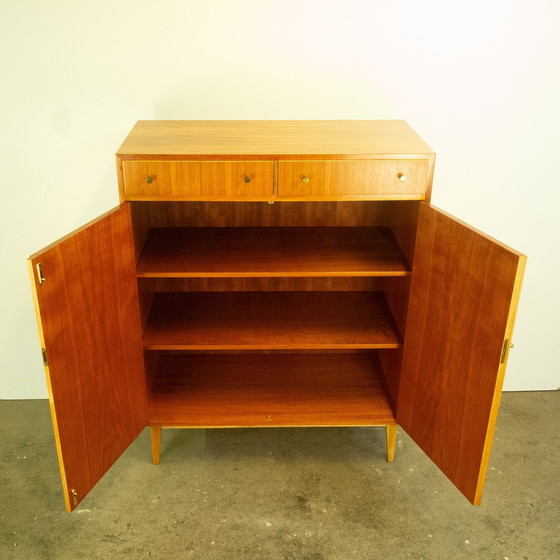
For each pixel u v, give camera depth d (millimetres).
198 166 1935
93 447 2078
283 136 2137
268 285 2656
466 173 2525
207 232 2453
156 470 2439
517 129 2449
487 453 1931
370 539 2135
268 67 2336
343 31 2285
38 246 2590
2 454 2521
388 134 2178
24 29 2221
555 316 2814
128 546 2098
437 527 2191
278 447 2572
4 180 2455
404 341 2254
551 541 2139
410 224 2170
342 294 2648
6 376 2828
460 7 2250
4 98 2316
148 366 2432
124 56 2289
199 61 2314
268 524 2191
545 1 2238
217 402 2463
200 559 2049
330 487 2365
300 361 2717
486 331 1807
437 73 2355
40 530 2158
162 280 2613
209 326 2391
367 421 2395
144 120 2367
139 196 1985
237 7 2236
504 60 2334
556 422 2758
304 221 2516
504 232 2648
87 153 2432
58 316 1756
